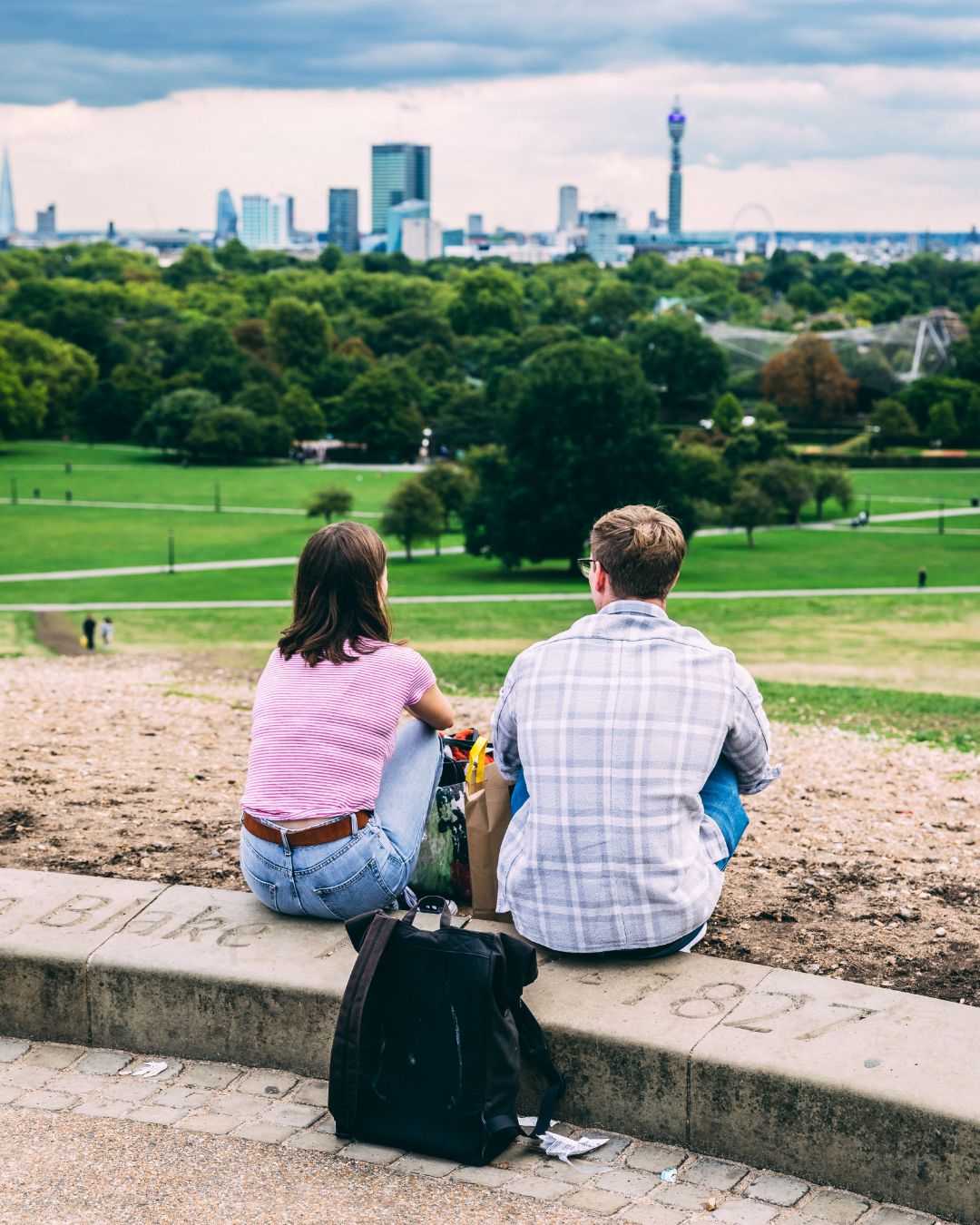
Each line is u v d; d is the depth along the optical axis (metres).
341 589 4.71
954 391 159.50
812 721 18.17
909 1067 3.61
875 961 4.82
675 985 4.14
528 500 71.69
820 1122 3.58
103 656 29.53
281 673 4.71
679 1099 3.78
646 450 72.81
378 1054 3.77
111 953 4.48
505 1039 3.72
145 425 154.00
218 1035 4.35
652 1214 3.42
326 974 4.29
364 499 112.31
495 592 65.31
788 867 6.30
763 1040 3.79
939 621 52.34
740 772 4.49
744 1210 3.45
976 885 5.99
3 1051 4.48
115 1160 3.68
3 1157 3.69
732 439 113.81
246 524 97.31
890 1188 3.50
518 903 4.29
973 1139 3.36
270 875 4.62
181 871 5.91
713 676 4.22
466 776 4.96
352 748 4.57
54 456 146.75
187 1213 3.39
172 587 67.69
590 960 4.31
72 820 6.82
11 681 17.33
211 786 7.95
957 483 122.06
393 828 4.68
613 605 4.38
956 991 4.53
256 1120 3.94
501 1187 3.56
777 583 66.69
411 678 4.66
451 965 3.71
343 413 154.75
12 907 4.89
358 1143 3.79
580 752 4.16
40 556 81.12
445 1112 3.70
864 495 112.88
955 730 17.48
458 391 167.00
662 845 4.14
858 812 8.47
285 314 195.62
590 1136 3.88
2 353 150.88
